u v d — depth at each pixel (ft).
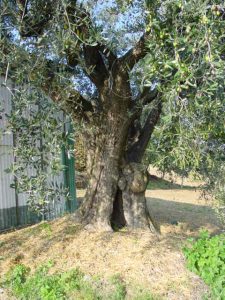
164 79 12.27
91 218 23.54
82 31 14.78
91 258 20.13
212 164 17.62
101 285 17.98
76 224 23.81
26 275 18.94
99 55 21.63
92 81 22.41
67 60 17.10
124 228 23.59
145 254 20.30
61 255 20.57
